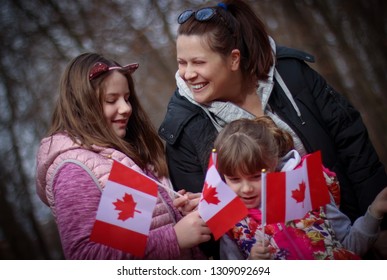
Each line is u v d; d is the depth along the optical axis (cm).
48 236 689
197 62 292
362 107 774
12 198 695
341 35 845
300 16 865
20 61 796
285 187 251
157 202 270
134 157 280
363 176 318
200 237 257
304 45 840
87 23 856
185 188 311
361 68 815
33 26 831
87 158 256
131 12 878
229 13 302
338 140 320
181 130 307
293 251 263
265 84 308
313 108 314
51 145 264
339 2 870
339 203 298
